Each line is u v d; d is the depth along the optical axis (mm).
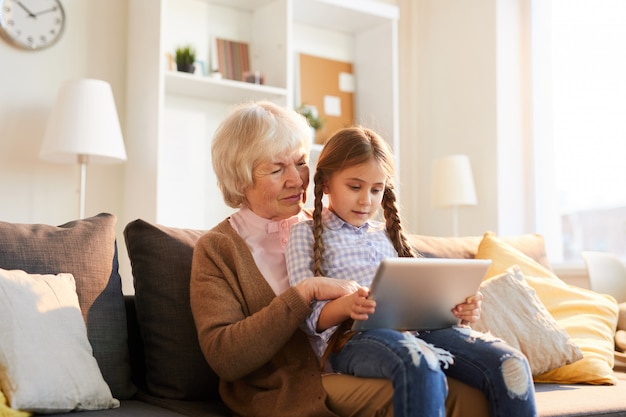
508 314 2143
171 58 3893
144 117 3723
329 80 4680
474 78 4598
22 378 1536
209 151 4141
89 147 3299
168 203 3975
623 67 3992
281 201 1873
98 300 1844
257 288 1771
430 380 1396
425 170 4918
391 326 1621
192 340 1900
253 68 4289
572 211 4250
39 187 3703
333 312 1594
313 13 4504
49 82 3754
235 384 1763
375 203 1821
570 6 4316
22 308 1604
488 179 4480
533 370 2088
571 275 3867
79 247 1861
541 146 4453
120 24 3945
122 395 1843
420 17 4992
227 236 1822
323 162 1824
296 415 1566
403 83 5035
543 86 4457
